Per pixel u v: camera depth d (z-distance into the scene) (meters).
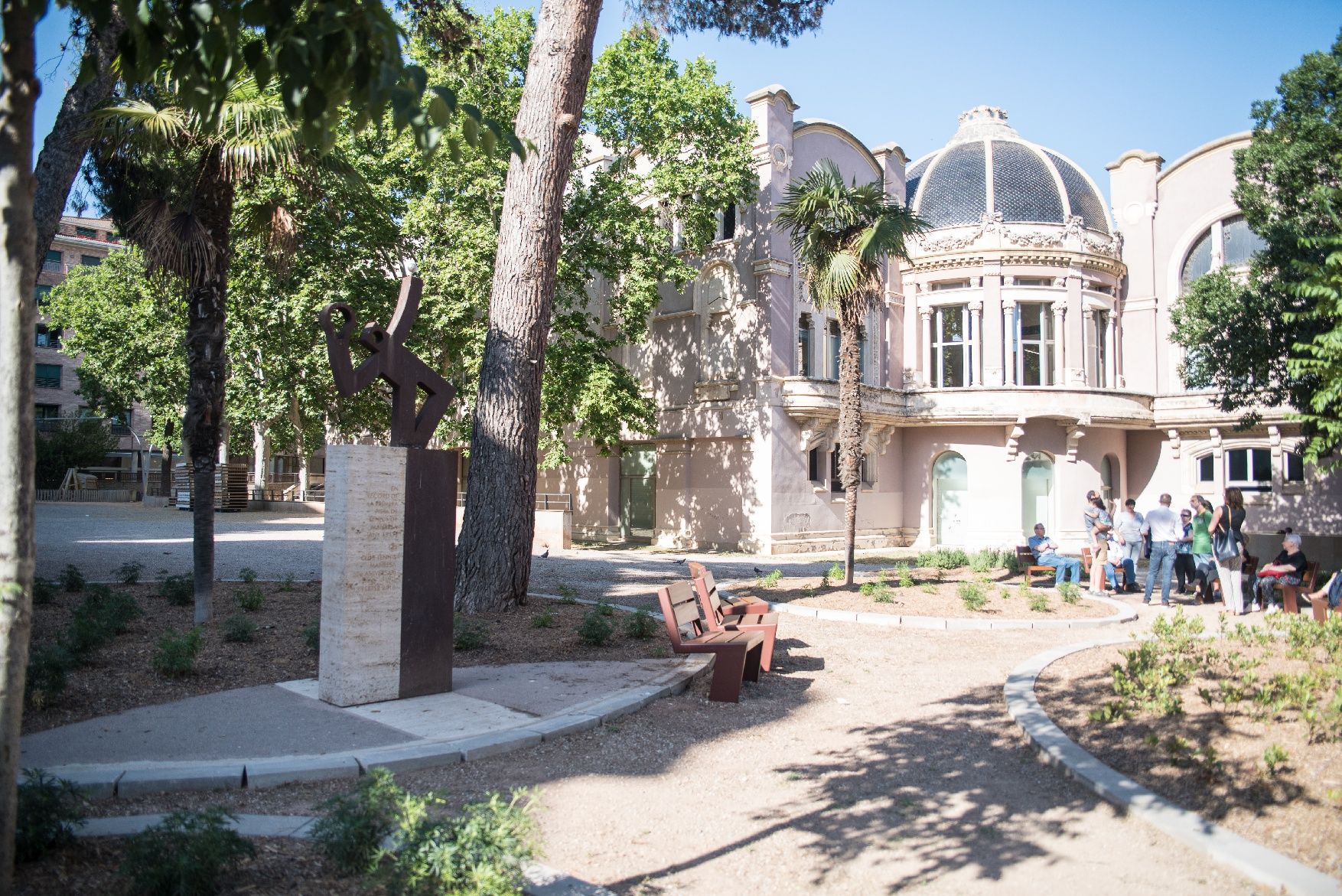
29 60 3.00
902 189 31.91
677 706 7.26
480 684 7.50
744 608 9.98
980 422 29.14
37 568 15.10
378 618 6.80
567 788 5.30
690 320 29.08
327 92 3.26
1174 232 30.83
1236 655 7.77
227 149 9.19
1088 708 6.81
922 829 4.76
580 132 24.64
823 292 14.75
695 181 24.03
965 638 10.71
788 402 26.53
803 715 7.22
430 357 24.16
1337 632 8.30
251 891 3.65
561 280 23.30
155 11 3.34
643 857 4.37
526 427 11.51
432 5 15.12
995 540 29.06
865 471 30.12
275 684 7.24
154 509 42.72
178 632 9.11
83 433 58.59
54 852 3.90
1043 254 29.42
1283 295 17.25
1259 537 21.22
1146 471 30.98
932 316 30.88
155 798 4.81
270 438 43.94
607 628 9.23
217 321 9.97
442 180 21.89
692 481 28.58
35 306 3.04
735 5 13.68
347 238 21.38
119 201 10.27
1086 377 29.80
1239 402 20.50
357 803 3.95
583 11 11.30
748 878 4.16
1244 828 4.45
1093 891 3.99
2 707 2.98
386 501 6.88
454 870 3.42
